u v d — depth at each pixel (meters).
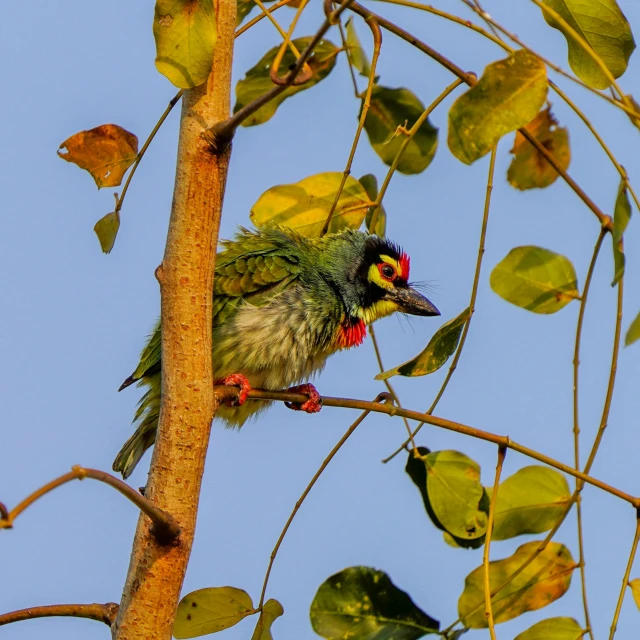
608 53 6.51
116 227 7.68
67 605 6.09
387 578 7.24
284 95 8.84
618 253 6.24
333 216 8.08
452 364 7.03
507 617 7.15
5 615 6.03
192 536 6.10
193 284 6.17
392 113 8.94
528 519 7.46
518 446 6.70
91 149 7.69
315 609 7.19
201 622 7.06
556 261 7.70
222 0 6.34
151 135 7.55
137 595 5.91
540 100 5.71
